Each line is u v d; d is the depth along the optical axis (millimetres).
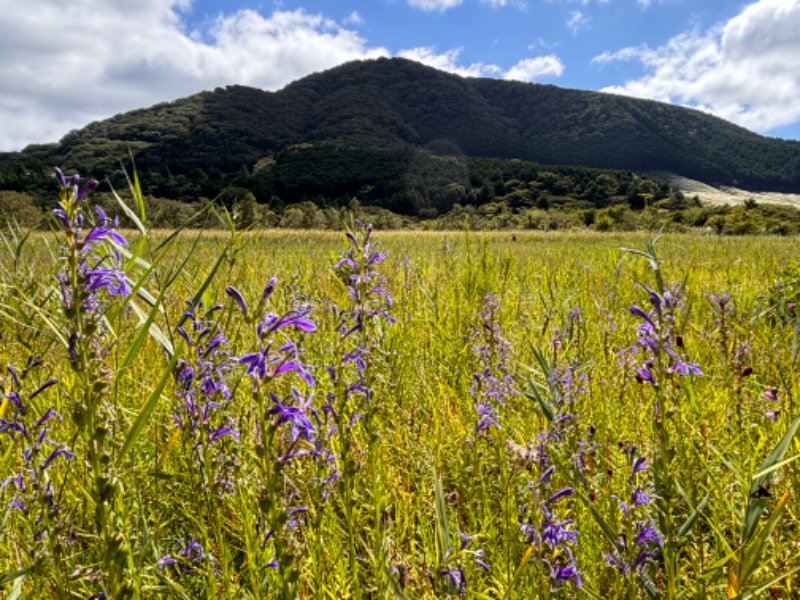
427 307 5918
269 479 1562
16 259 3088
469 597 1961
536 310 5953
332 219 63594
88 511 2521
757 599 2070
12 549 2340
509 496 2520
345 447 2174
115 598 1573
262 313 1544
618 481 2738
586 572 2330
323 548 2285
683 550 2555
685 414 3225
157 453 2885
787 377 3666
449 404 3926
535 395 2830
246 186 142125
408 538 2656
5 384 2623
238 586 2193
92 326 1544
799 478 2564
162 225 21203
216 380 2160
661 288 2023
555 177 161875
